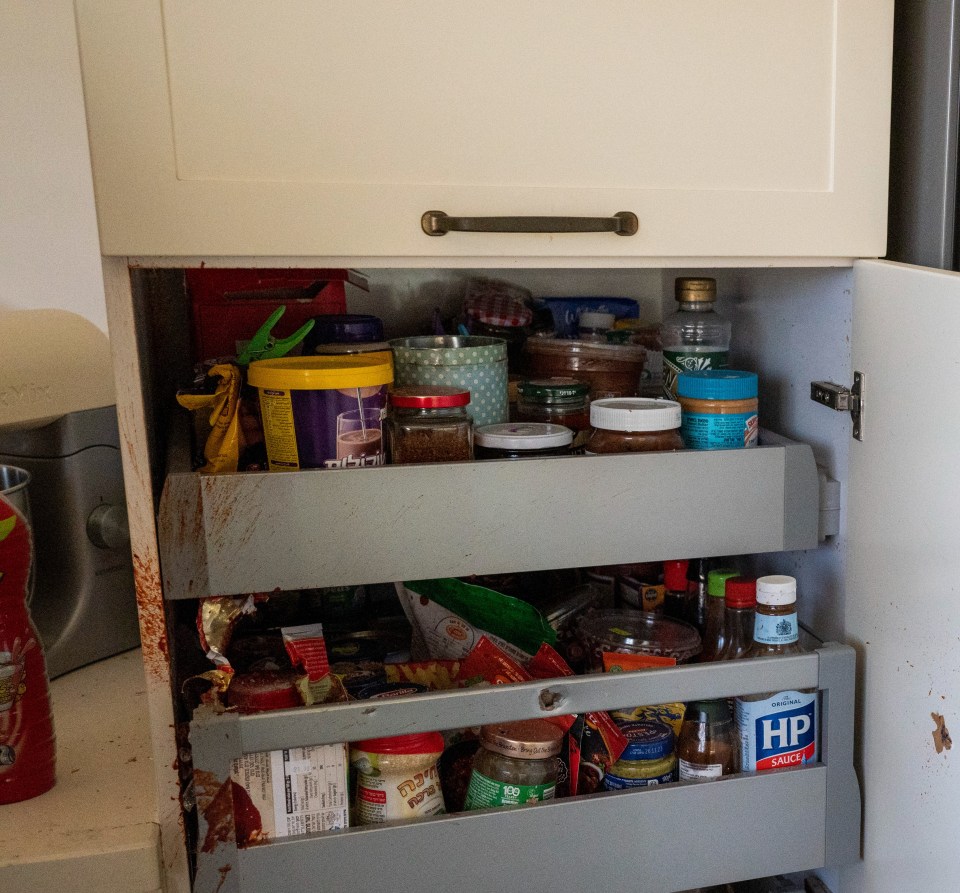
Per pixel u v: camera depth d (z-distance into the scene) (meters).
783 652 0.92
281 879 0.81
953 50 0.89
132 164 0.74
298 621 1.14
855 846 0.94
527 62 0.80
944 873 0.82
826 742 0.92
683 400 0.95
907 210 0.95
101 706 1.02
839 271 0.94
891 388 0.86
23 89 0.91
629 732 0.92
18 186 0.94
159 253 0.75
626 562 0.89
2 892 0.74
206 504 0.79
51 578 1.11
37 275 0.98
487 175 0.81
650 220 0.85
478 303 1.21
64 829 0.79
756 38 0.84
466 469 0.83
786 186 0.87
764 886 1.07
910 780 0.86
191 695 0.85
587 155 0.83
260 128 0.76
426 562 0.84
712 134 0.85
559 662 0.95
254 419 0.94
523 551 0.86
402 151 0.79
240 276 1.11
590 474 0.86
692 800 0.88
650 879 0.89
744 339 1.18
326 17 0.76
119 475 1.14
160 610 0.79
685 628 1.05
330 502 0.81
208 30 0.74
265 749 0.79
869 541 0.91
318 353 1.02
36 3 0.88
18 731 0.82
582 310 1.27
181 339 1.23
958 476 0.77
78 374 1.04
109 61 0.73
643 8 0.81
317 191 0.78
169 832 0.80
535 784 0.87
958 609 0.78
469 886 0.85
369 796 0.86
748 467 0.90
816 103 0.86
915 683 0.84
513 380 1.14
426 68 0.78
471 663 0.94
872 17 0.86
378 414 0.86
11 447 1.08
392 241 0.80
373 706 0.81
